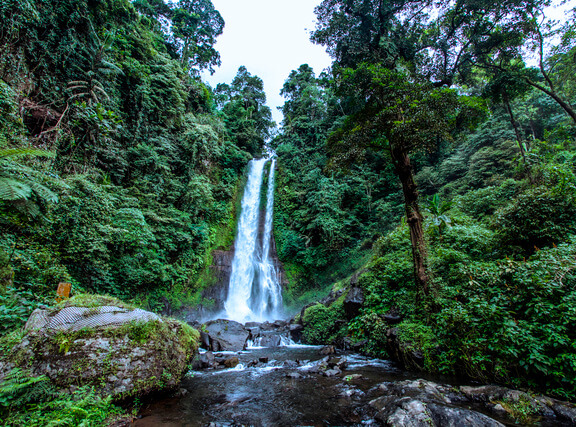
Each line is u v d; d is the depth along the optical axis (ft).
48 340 9.65
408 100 21.63
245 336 29.58
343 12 37.65
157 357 11.43
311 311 31.78
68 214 23.47
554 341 11.99
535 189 21.53
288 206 66.54
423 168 60.18
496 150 48.98
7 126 20.06
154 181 43.57
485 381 13.99
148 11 63.31
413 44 37.52
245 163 72.08
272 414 11.22
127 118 41.83
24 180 14.47
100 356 10.00
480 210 35.06
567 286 13.16
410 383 13.39
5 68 24.45
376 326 21.62
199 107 65.00
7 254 16.40
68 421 7.47
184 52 75.46
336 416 11.03
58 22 29.99
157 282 40.29
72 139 29.32
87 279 27.07
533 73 35.76
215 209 58.29
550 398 11.20
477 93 56.54
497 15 32.60
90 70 32.86
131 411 10.25
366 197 58.90
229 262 54.08
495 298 14.82
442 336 17.02
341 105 71.77
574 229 18.90
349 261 51.93
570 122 47.83
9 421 7.43
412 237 21.42
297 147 76.18
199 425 9.95
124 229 31.89
